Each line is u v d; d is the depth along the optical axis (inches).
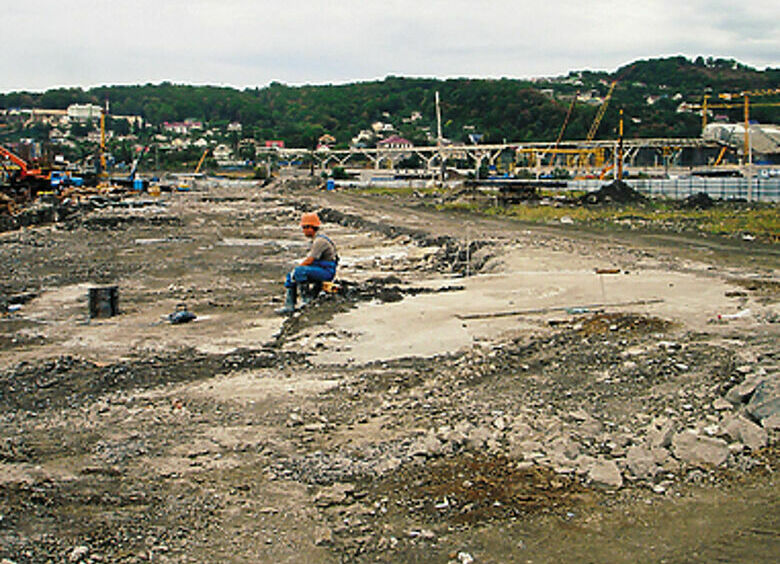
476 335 429.7
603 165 3939.5
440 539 198.2
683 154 4325.8
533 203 1950.1
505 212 1701.5
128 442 278.4
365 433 284.0
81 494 230.2
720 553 186.9
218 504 222.8
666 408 293.7
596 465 238.7
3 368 394.3
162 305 609.0
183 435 286.0
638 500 218.4
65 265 908.0
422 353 399.2
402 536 200.5
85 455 266.1
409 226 1306.6
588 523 204.8
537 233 1136.2
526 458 250.2
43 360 410.3
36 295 676.7
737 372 324.2
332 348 414.9
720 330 411.8
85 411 319.0
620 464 241.6
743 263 761.0
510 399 315.6
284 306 591.2
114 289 557.9
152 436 285.3
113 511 218.1
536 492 225.1
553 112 6437.0
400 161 6171.3
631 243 981.8
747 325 421.4
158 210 2075.5
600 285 583.5
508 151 4955.7
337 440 277.1
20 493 230.4
